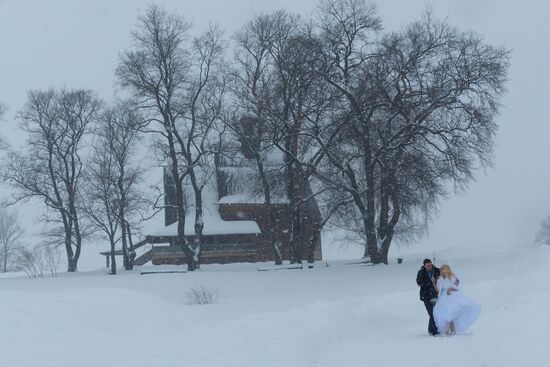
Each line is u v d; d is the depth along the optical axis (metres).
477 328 15.14
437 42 42.47
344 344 14.99
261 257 70.25
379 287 31.25
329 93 43.47
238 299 27.47
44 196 59.62
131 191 56.47
